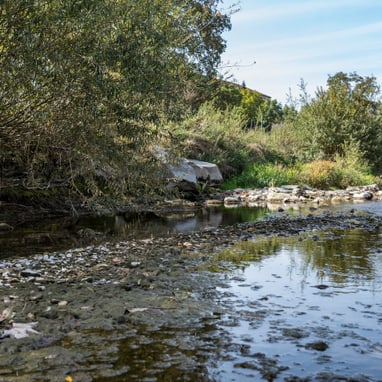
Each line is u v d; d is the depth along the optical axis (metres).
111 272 4.34
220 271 4.43
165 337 2.69
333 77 25.03
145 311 3.15
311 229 7.49
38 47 5.51
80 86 6.12
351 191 16.78
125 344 2.57
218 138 16.69
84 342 2.59
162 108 7.23
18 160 7.98
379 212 10.46
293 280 4.11
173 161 8.81
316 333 2.79
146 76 6.32
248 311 3.20
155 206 11.14
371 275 4.31
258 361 2.38
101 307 3.22
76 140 7.18
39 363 2.30
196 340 2.65
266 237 6.62
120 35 5.88
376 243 6.11
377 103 24.95
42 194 9.27
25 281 3.98
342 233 7.05
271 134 22.61
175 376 2.20
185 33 7.96
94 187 8.16
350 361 2.40
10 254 5.23
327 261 4.94
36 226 7.57
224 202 12.91
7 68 5.66
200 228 7.64
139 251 5.45
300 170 19.47
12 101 6.22
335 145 23.16
